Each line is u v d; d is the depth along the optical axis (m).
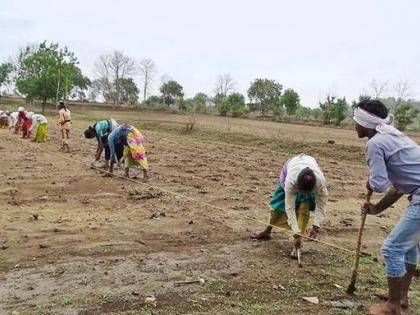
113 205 10.09
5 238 7.65
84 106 66.12
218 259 7.09
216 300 5.70
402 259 5.21
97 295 5.68
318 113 57.12
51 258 6.85
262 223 9.12
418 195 5.03
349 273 6.79
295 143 24.41
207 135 30.28
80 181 12.52
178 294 5.82
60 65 54.03
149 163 16.58
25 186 11.72
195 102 68.19
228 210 10.12
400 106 40.41
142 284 6.07
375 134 5.30
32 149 19.03
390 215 10.59
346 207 11.20
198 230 8.52
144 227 8.56
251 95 66.56
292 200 6.99
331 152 22.39
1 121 29.80
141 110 65.00
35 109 56.91
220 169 15.96
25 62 55.84
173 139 27.31
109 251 7.23
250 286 6.18
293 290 6.12
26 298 5.56
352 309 5.62
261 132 31.11
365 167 19.02
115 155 13.33
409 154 5.11
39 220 8.76
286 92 56.56
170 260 6.97
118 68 97.62
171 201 10.61
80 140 23.30
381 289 6.23
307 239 8.25
